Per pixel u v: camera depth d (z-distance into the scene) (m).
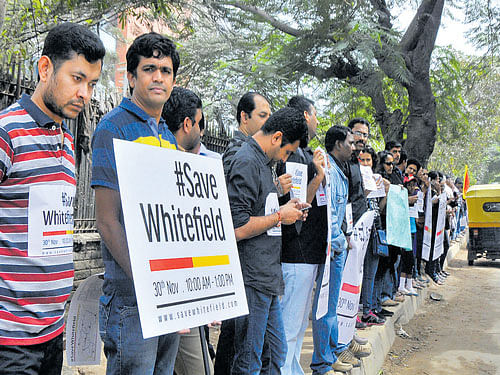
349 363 4.74
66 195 2.24
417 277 10.82
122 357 2.10
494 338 7.39
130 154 1.89
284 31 11.09
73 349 2.52
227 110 10.59
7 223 2.07
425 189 9.75
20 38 5.94
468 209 16.02
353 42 10.25
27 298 2.10
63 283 2.22
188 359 3.09
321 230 3.86
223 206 2.27
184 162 2.11
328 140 4.67
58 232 2.20
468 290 11.49
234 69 10.38
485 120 22.69
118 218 2.10
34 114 2.13
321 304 3.85
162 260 1.90
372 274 6.39
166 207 1.98
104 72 12.66
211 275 2.11
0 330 2.05
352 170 5.22
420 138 12.34
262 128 3.15
